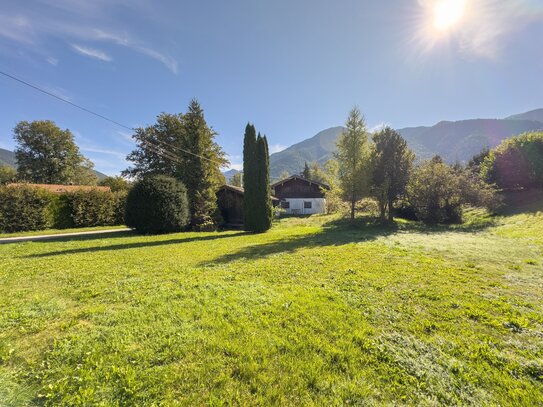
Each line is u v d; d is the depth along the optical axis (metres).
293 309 3.58
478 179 17.95
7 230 14.76
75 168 36.34
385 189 16.50
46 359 2.52
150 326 3.09
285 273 5.48
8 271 5.81
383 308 3.67
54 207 17.16
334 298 4.01
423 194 16.83
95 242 10.66
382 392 2.09
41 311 3.61
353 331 2.99
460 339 2.87
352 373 2.29
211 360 2.45
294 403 1.97
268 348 2.62
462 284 4.70
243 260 6.81
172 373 2.27
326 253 7.57
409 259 6.72
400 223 16.94
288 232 13.79
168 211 14.30
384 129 17.72
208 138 19.42
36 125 31.94
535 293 4.26
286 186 32.25
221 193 23.94
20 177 32.00
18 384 2.18
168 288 4.49
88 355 2.53
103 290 4.46
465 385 2.16
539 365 2.39
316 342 2.74
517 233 10.84
